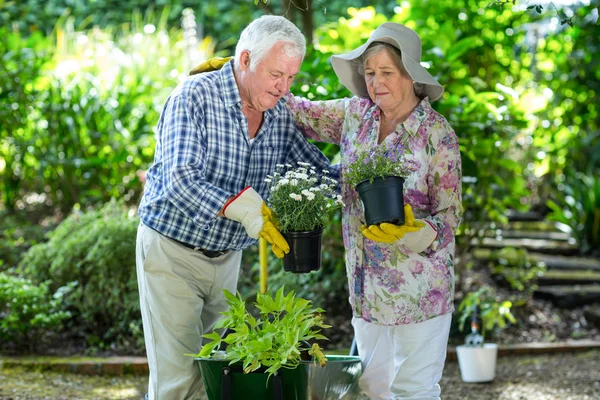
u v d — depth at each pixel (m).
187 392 3.62
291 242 3.29
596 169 9.17
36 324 5.68
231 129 3.51
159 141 3.58
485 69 7.62
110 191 7.86
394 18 7.24
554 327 6.80
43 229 7.58
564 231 8.55
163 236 3.56
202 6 12.22
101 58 9.19
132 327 5.89
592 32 8.34
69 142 7.86
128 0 12.34
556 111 9.02
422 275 3.50
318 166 3.87
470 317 6.31
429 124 3.49
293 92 5.20
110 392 5.13
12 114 7.71
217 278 3.70
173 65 9.11
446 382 5.53
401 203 3.24
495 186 6.92
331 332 6.20
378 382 3.72
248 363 3.23
